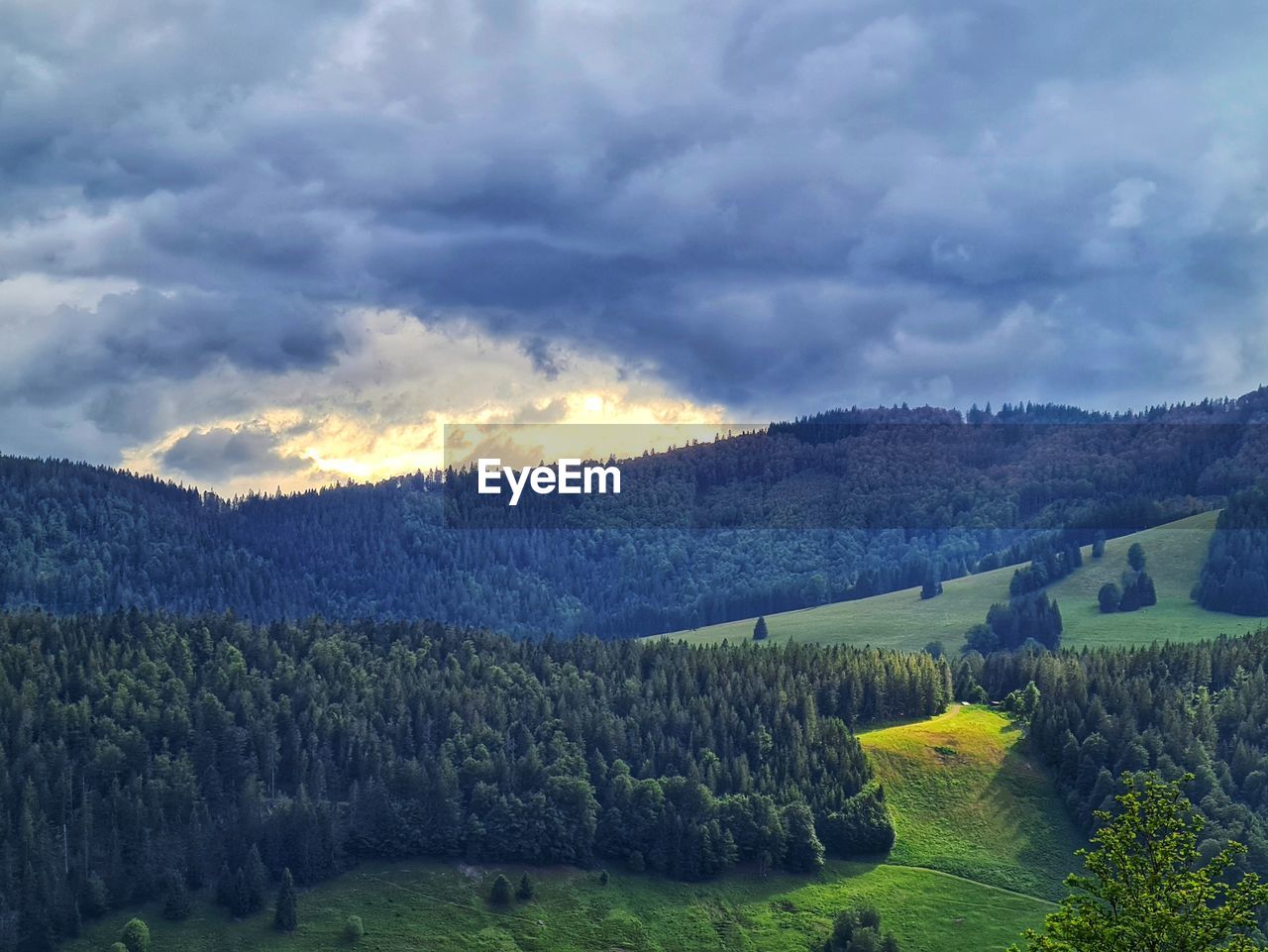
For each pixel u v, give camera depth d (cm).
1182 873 7938
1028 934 8150
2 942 19012
